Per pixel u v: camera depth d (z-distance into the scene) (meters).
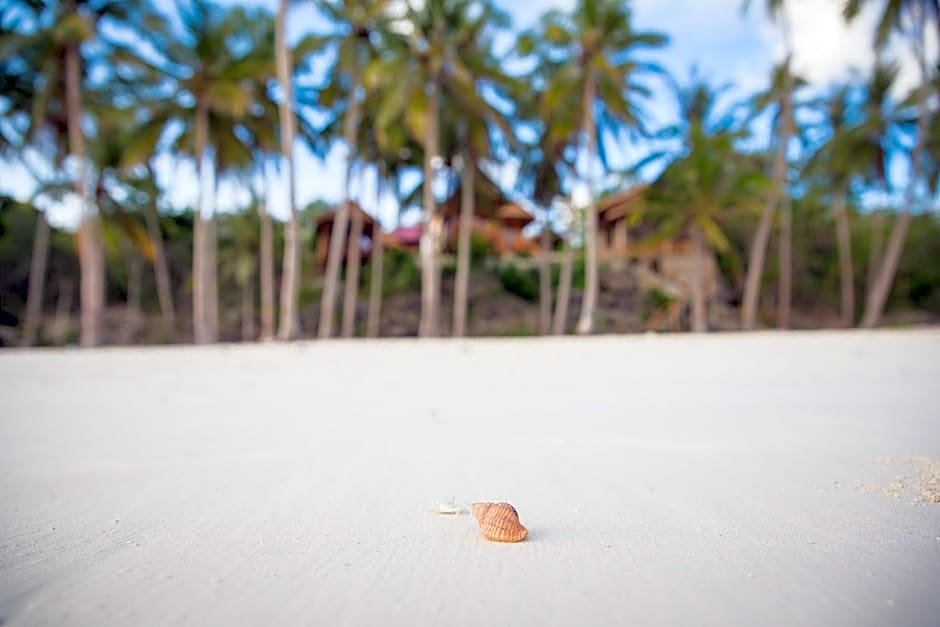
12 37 20.28
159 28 21.88
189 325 37.78
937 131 27.92
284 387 7.79
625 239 36.72
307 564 2.15
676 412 5.41
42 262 31.50
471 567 2.10
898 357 10.36
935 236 38.19
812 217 39.03
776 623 1.68
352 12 23.30
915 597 1.82
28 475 3.52
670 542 2.32
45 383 8.77
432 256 24.86
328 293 25.09
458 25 24.20
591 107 24.28
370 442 4.35
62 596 1.92
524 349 14.27
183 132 23.91
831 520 2.53
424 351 14.14
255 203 36.72
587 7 23.78
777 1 25.08
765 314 38.22
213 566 2.14
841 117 32.12
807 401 5.86
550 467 3.55
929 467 3.34
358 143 28.06
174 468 3.66
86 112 23.12
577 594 1.88
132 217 27.78
